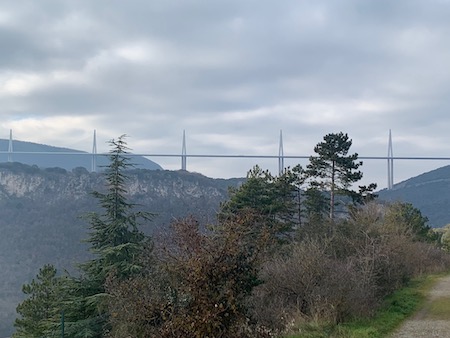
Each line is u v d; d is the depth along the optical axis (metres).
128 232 23.55
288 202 37.31
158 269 10.34
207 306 9.02
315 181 40.94
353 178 40.53
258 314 13.43
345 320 15.48
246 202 33.44
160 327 9.50
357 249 21.64
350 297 15.84
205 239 9.78
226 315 9.09
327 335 13.15
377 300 18.38
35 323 28.28
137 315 9.86
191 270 9.34
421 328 15.56
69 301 21.44
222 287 9.26
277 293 15.86
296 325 13.86
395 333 14.75
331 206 40.44
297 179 39.69
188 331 9.00
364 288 17.00
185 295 9.70
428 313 18.59
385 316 16.98
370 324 15.20
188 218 11.20
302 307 15.74
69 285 21.89
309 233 26.30
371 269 19.89
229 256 9.51
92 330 20.12
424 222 49.62
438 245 51.62
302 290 15.91
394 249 25.09
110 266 21.06
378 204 38.50
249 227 11.09
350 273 16.89
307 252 17.23
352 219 30.88
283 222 34.69
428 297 23.06
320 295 15.56
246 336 9.41
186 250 9.85
